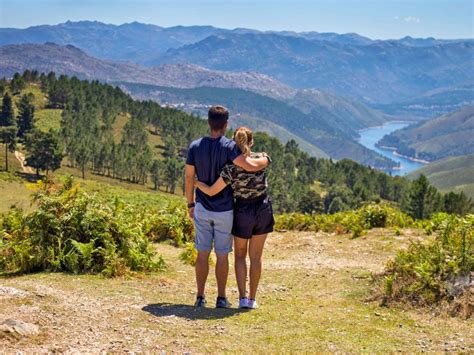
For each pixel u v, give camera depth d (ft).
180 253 28.94
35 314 14.16
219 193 16.67
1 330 12.39
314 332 14.57
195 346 13.10
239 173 16.30
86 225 22.38
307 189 347.56
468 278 17.30
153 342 13.24
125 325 14.38
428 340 13.99
